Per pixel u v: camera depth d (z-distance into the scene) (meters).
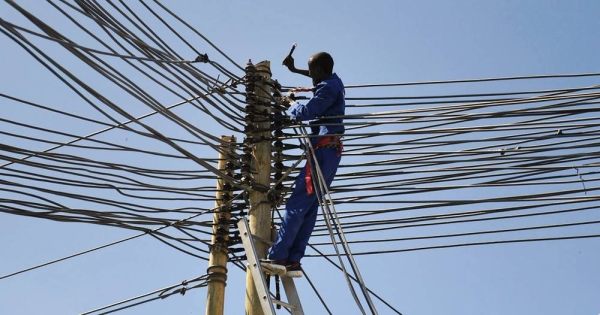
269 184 9.05
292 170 9.00
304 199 8.56
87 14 7.18
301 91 9.64
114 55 7.21
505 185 9.84
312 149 8.68
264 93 9.44
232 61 9.20
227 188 9.71
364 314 7.98
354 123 9.18
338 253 8.18
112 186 9.04
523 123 9.43
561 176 9.73
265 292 7.87
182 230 9.74
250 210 8.88
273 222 9.16
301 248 8.61
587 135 9.40
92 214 8.94
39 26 6.46
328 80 9.00
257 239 8.59
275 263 8.32
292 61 9.63
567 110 9.23
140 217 9.30
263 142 9.19
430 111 9.45
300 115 8.76
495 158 9.76
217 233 9.71
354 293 8.04
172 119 8.18
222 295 9.54
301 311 8.27
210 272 9.62
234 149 9.33
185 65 8.55
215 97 9.08
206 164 8.59
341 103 9.05
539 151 9.62
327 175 8.80
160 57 8.17
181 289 10.07
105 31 7.52
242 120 9.34
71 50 6.84
